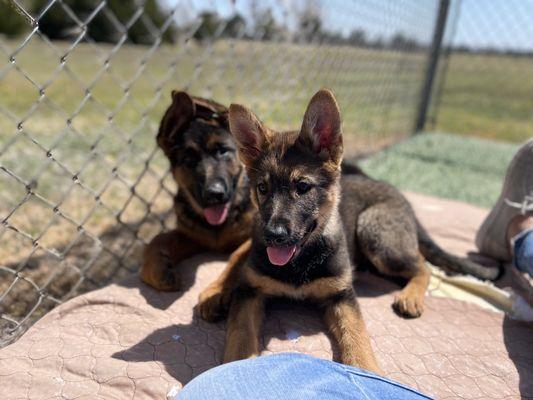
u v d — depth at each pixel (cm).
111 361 38
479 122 204
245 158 49
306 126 46
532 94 268
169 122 60
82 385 35
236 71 87
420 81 169
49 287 58
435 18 163
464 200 96
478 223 76
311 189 45
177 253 56
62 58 49
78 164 106
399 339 44
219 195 55
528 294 49
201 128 59
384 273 56
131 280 51
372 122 137
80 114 165
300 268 45
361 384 29
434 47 168
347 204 57
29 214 77
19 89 202
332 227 47
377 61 133
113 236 74
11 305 53
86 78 222
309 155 46
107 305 46
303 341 43
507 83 280
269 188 46
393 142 150
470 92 273
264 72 94
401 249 53
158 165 112
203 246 60
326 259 45
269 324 45
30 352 39
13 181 91
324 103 45
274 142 48
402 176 110
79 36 50
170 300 48
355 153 124
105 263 66
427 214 80
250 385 28
